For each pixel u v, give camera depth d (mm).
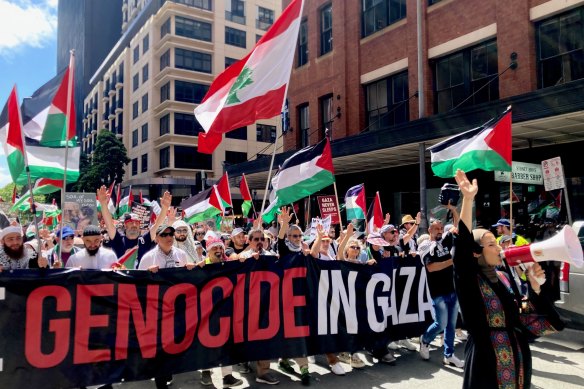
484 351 3158
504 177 9180
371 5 18281
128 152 55219
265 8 50312
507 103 10484
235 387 5102
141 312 4688
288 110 22234
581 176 11945
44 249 7957
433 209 14898
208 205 10492
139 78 51875
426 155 14875
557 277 6949
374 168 18078
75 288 4457
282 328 5289
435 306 5762
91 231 5121
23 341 4223
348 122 18844
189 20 45469
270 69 6539
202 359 4887
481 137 6742
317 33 20766
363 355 6273
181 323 4844
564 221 11805
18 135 5246
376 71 17719
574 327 6473
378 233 6988
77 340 4410
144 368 4633
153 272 4785
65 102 5891
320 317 5500
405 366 5773
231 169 22000
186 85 45219
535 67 12492
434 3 15562
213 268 5055
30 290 4297
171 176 43875
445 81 15352
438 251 5605
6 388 4129
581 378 5250
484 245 3238
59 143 5945
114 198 18594
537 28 12586
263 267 5316
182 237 6746
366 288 5844
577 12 11703
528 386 3193
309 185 6707
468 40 14297
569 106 9273
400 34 16781
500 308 3221
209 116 6750
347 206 9594
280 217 5840
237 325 5098
